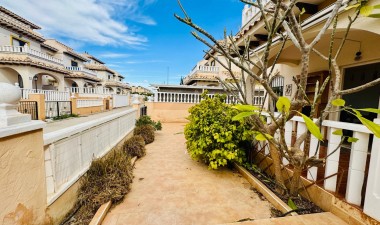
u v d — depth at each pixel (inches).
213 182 127.0
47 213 70.9
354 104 201.2
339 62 201.2
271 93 55.9
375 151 64.8
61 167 83.3
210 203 101.3
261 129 73.5
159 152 198.7
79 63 1048.2
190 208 96.3
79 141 100.4
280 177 104.4
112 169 108.8
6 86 55.1
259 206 99.0
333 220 74.1
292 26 52.5
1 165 51.1
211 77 541.3
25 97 427.5
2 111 53.6
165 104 434.3
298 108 65.1
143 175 136.8
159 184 122.6
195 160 171.6
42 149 67.9
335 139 83.7
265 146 136.5
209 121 143.3
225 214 91.8
